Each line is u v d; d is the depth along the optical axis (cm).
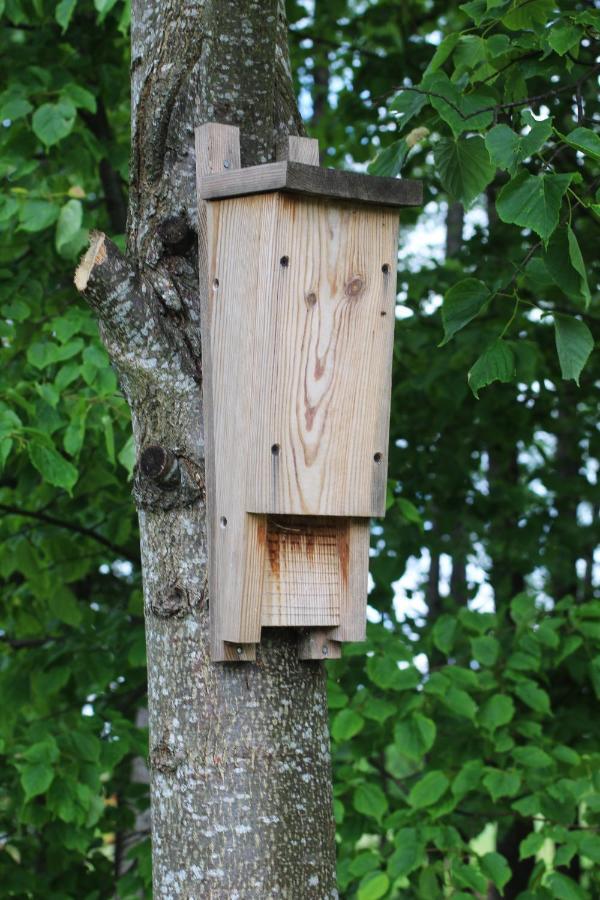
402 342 952
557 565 1045
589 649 794
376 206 427
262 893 385
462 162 498
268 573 409
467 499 1055
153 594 412
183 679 402
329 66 1198
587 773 761
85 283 409
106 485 880
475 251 1024
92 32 891
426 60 1027
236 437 404
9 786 817
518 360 879
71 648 852
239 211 408
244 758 393
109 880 910
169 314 420
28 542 855
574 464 1158
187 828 393
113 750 773
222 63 406
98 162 917
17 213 785
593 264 958
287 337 409
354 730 710
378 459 432
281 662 409
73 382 795
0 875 834
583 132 418
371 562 918
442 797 738
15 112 763
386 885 679
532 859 1173
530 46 512
